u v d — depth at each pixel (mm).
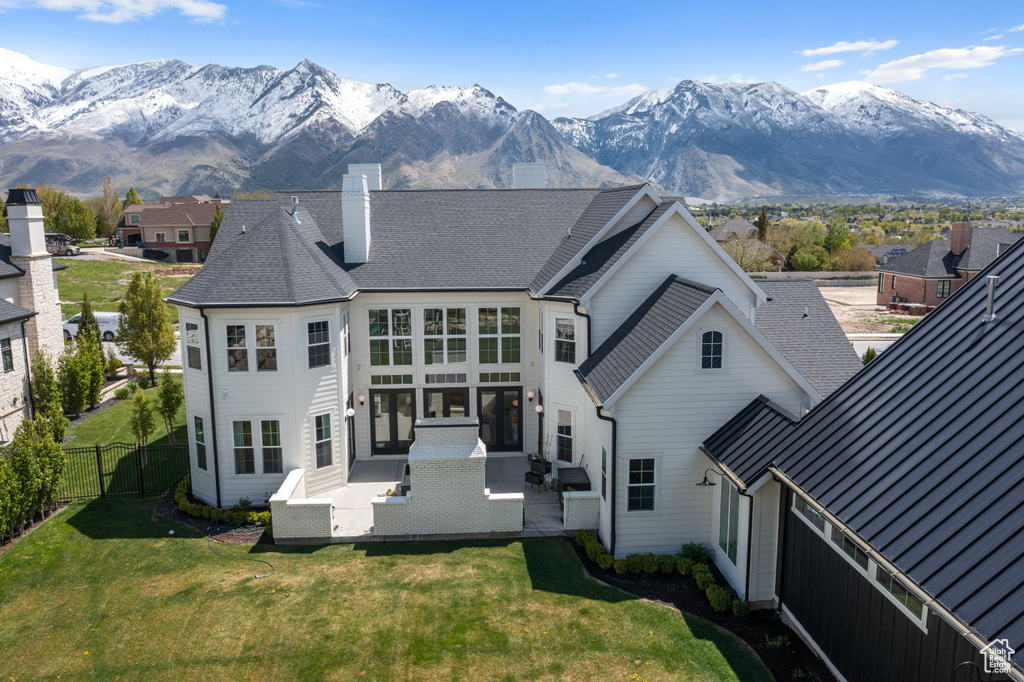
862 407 12742
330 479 21391
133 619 14227
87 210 103500
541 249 25109
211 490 20688
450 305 23828
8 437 26875
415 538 18109
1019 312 11500
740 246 85312
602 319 20578
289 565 16578
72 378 29469
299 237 22281
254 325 19781
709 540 16906
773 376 16484
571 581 15727
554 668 12484
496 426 24891
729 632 13641
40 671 12586
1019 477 8898
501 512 18156
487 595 15062
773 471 13266
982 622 7629
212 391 19984
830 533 11984
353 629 13781
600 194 26453
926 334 13125
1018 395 10055
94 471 23344
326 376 20922
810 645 12867
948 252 64750
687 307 16797
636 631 13648
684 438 16516
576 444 21766
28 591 15422
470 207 26453
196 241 87375
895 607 10031
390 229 25391
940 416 10992
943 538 8961
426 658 12828
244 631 13750
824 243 100500
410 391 24375
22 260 29203
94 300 59000
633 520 16703
